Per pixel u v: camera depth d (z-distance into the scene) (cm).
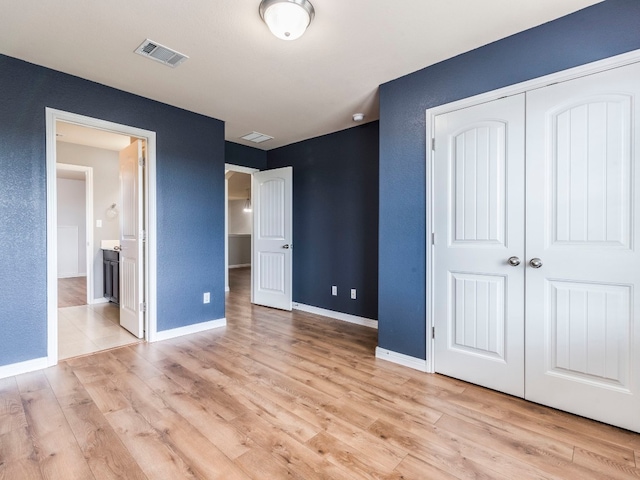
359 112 339
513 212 208
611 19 175
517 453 156
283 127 390
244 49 220
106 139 432
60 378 230
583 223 185
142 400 202
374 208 373
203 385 222
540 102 197
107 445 160
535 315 201
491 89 215
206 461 150
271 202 462
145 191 311
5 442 161
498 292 215
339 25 194
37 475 140
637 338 171
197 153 341
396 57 231
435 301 243
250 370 247
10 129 231
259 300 478
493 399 206
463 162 228
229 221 1188
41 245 244
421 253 249
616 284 176
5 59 229
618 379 176
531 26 197
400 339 261
